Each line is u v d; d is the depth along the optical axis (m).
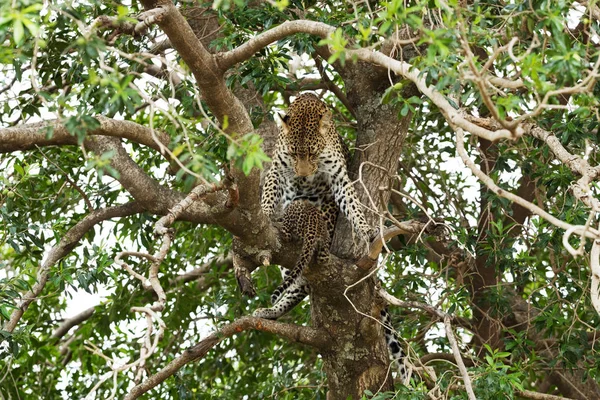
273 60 11.72
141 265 14.59
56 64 10.95
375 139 12.45
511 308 13.12
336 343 12.05
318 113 12.94
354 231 12.25
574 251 6.92
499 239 12.02
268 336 15.23
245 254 10.80
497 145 12.68
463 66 7.56
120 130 9.33
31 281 13.81
